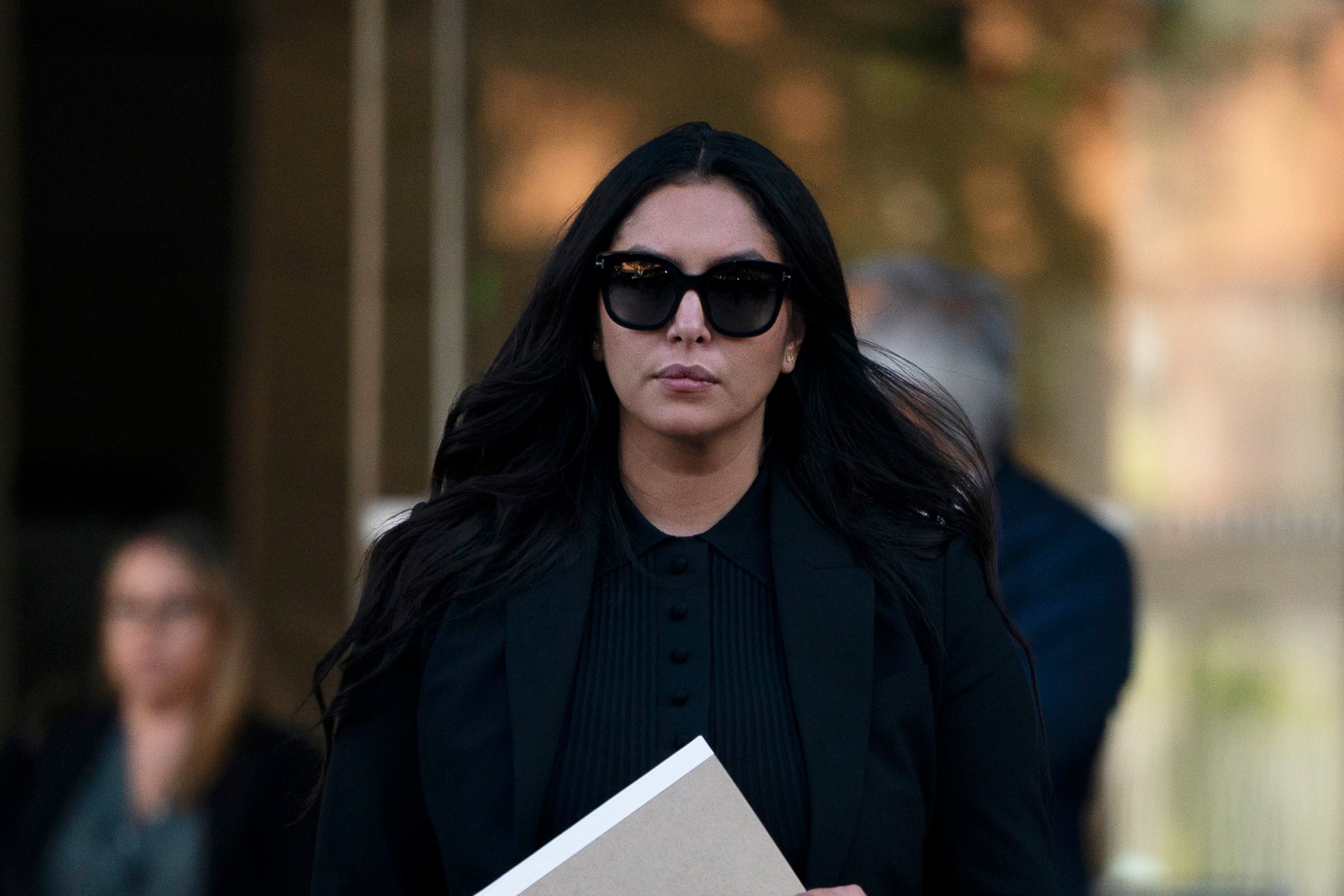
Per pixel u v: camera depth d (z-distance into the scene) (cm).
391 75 1770
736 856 535
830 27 1827
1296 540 1928
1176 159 1928
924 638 606
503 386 632
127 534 1919
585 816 555
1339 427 1933
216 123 1916
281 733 1315
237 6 1877
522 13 1762
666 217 586
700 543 613
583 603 598
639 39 1780
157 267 1936
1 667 1889
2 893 1282
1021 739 613
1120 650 1005
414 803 606
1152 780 1894
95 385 1945
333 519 1786
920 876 598
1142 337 1922
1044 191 1892
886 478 633
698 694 586
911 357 1066
